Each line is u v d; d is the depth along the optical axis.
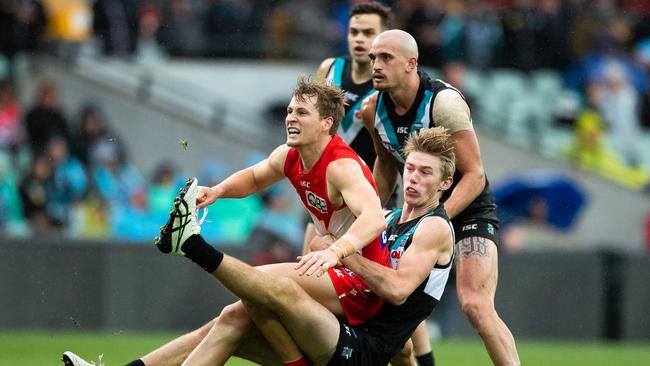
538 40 71.12
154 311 50.84
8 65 62.97
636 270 54.00
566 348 48.47
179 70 67.31
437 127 23.75
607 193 70.38
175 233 20.95
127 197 55.81
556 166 69.94
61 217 53.69
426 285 23.27
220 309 51.53
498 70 70.88
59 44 64.50
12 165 55.84
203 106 67.50
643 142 73.88
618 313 53.75
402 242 23.48
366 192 22.11
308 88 22.53
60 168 53.97
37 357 37.59
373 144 30.17
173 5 67.56
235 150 66.31
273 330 22.25
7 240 49.56
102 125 57.47
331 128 22.73
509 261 53.53
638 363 40.88
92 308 50.25
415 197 23.23
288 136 22.58
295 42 69.94
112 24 66.00
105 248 50.50
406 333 23.38
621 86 73.25
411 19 65.38
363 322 23.19
